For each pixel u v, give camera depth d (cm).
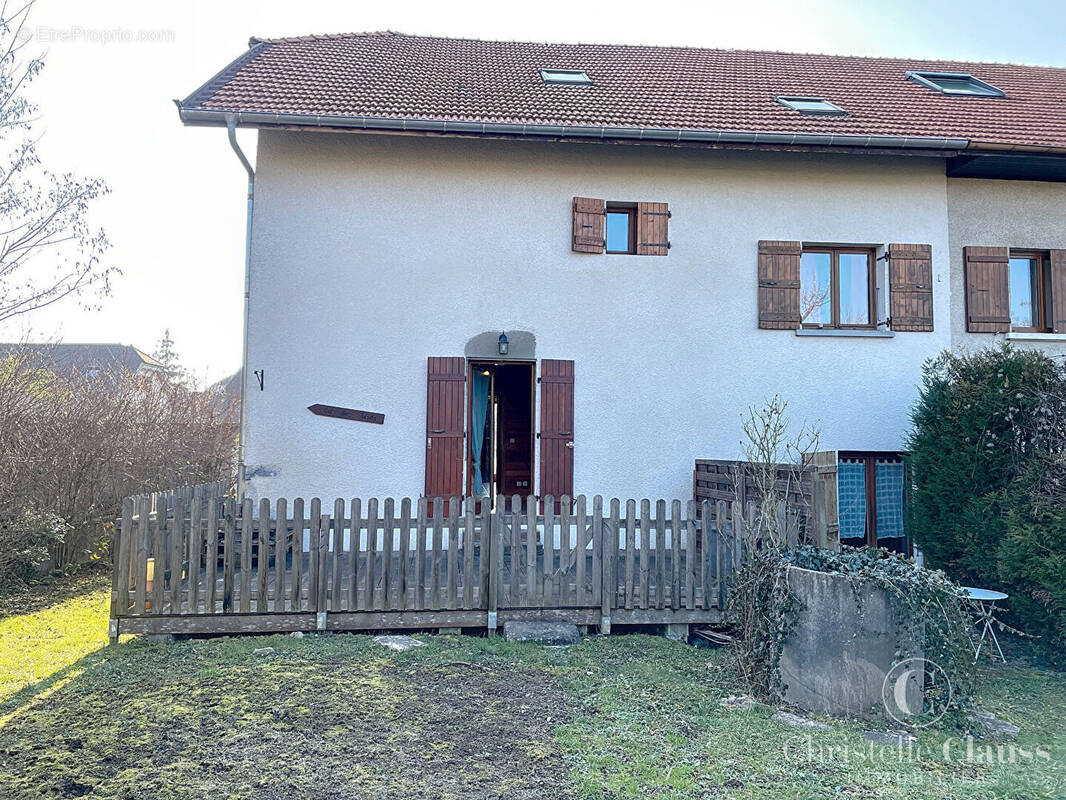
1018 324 1062
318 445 914
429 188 945
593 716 469
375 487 922
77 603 835
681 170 990
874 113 1047
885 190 1016
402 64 1135
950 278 1030
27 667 565
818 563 532
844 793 371
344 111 871
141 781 369
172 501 735
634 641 664
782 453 974
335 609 650
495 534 671
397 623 658
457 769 385
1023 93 1227
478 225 951
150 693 495
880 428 992
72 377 1200
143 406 1294
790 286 992
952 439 767
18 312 933
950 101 1137
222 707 468
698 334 980
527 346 952
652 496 962
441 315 941
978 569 726
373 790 361
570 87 1084
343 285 925
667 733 444
